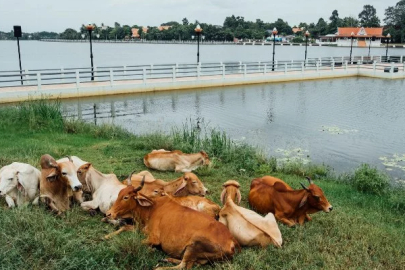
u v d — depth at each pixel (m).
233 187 6.66
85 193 6.87
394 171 11.69
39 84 21.98
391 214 7.65
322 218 6.72
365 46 105.69
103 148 10.76
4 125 12.55
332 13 143.12
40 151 9.73
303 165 11.42
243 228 5.48
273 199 6.60
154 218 5.41
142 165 9.36
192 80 28.20
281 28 145.38
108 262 4.86
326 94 26.77
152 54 80.12
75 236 5.54
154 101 22.78
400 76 37.19
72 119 14.12
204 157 9.36
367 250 5.68
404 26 108.88
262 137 15.20
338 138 15.28
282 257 5.23
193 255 4.91
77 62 55.16
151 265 4.98
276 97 25.27
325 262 5.21
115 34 163.62
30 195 6.45
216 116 19.11
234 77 30.55
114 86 24.64
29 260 4.79
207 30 132.38
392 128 17.03
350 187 9.55
